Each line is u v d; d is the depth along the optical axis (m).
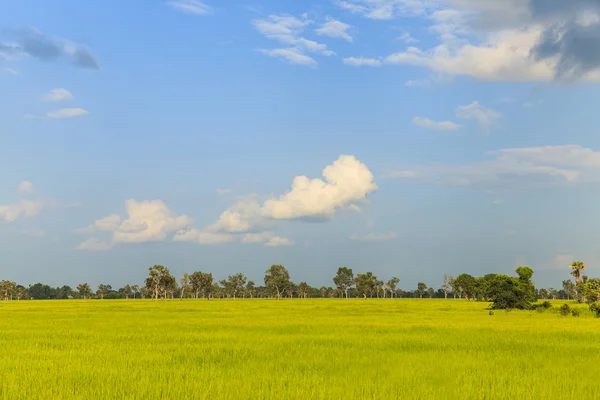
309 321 52.84
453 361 24.08
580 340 33.53
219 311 80.12
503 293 84.75
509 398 17.08
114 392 17.38
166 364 23.45
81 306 108.69
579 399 17.00
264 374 20.58
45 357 25.41
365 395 17.19
